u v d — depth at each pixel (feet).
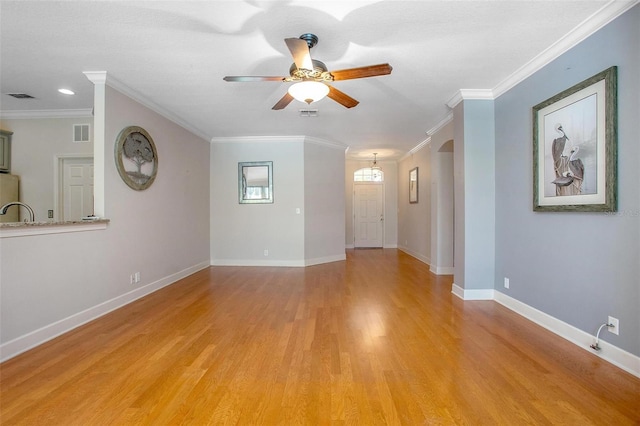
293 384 6.25
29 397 5.79
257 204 19.33
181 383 6.28
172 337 8.55
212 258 19.56
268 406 5.56
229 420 5.20
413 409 5.47
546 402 5.63
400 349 7.79
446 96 12.14
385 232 28.40
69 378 6.45
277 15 7.07
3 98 12.66
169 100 12.62
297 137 18.94
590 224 7.45
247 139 19.24
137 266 12.29
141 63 9.46
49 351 7.70
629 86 6.47
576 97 7.72
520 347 7.84
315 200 19.86
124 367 6.91
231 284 14.65
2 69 9.95
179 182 15.60
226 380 6.40
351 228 28.48
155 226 13.52
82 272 9.61
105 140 10.44
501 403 5.62
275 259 19.27
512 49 8.57
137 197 12.26
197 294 12.92
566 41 7.98
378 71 7.35
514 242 10.55
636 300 6.40
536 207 9.23
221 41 8.18
